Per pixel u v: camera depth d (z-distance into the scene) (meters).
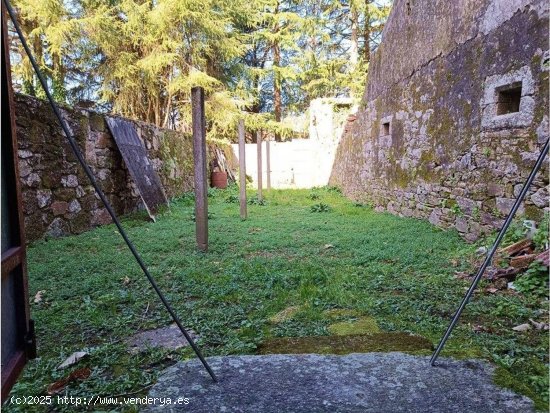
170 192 8.30
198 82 12.54
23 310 1.31
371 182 7.95
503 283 2.86
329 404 1.50
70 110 5.00
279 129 15.88
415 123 5.90
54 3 10.25
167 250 4.07
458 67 4.61
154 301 2.64
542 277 2.73
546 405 1.48
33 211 4.24
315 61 16.14
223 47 13.23
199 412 1.47
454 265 3.38
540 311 2.36
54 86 11.26
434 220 5.28
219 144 12.77
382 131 7.34
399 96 6.51
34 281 3.04
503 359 1.81
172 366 1.79
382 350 1.93
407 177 6.19
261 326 2.26
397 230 5.00
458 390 1.57
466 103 4.44
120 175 6.25
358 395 1.55
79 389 1.64
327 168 12.50
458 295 2.66
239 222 5.80
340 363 1.78
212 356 1.89
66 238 4.52
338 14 16.16
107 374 1.77
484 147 4.07
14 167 1.27
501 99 3.87
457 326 2.20
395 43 6.70
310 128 13.40
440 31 5.07
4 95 1.22
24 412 1.50
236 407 1.50
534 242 3.13
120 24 11.82
